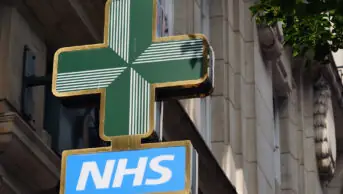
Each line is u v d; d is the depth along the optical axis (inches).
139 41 412.2
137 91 403.5
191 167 384.5
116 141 394.6
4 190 474.3
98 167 390.6
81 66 412.5
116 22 417.4
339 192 1304.1
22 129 475.5
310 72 1200.2
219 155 835.4
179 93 406.6
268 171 969.5
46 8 525.0
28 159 480.7
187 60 403.5
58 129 535.2
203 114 835.4
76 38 552.7
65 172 392.2
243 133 900.0
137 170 386.9
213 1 895.7
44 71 536.7
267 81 1019.3
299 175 1139.9
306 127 1194.0
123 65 409.1
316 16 681.6
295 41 698.2
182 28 769.6
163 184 382.0
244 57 944.3
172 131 677.3
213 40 880.9
